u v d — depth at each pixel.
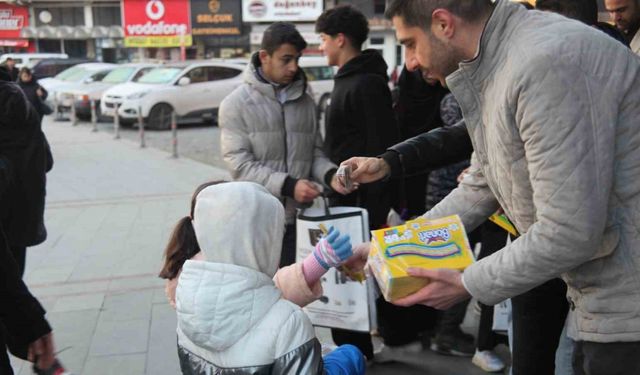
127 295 4.66
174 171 10.02
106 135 14.75
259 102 3.19
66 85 18.47
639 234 1.58
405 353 3.68
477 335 3.73
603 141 1.48
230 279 1.70
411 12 1.70
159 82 16.28
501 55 1.62
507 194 1.75
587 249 1.51
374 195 3.27
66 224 6.79
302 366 1.65
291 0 28.88
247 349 1.67
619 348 1.62
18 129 3.33
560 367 2.37
